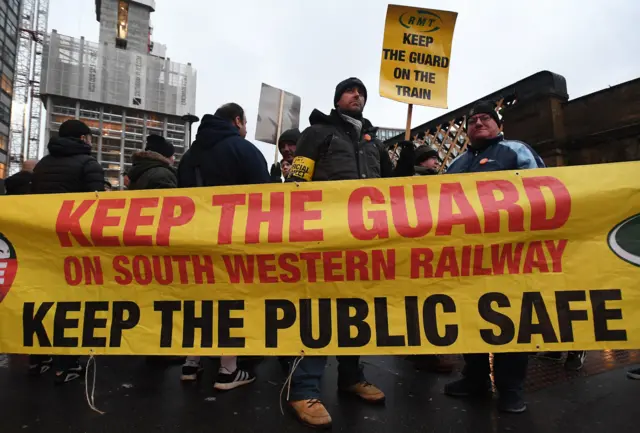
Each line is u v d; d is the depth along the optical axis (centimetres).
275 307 239
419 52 366
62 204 257
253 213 250
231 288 242
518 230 232
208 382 315
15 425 243
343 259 239
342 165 275
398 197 246
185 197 256
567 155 714
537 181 238
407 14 367
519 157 268
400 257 236
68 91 7200
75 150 339
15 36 6125
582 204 230
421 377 331
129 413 258
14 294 248
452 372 345
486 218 234
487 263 232
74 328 244
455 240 235
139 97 7662
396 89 360
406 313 232
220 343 238
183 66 8125
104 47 7531
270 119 588
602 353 387
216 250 244
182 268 245
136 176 354
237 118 326
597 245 227
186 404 272
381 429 235
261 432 232
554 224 230
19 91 7644
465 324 228
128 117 7612
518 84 795
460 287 232
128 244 248
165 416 253
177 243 245
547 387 301
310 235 241
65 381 313
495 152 280
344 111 291
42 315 246
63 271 250
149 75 7794
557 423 240
